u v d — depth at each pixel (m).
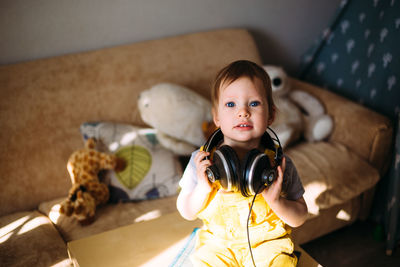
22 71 1.62
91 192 1.43
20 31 1.68
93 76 1.69
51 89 1.62
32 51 1.73
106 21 1.83
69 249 1.00
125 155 1.55
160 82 1.78
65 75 1.66
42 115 1.59
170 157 1.60
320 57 2.25
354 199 1.68
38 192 1.56
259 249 0.84
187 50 1.88
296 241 1.55
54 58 1.70
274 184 0.77
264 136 0.88
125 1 1.84
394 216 1.55
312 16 2.41
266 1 2.22
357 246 1.69
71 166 1.48
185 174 0.92
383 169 1.72
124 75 1.74
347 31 2.03
